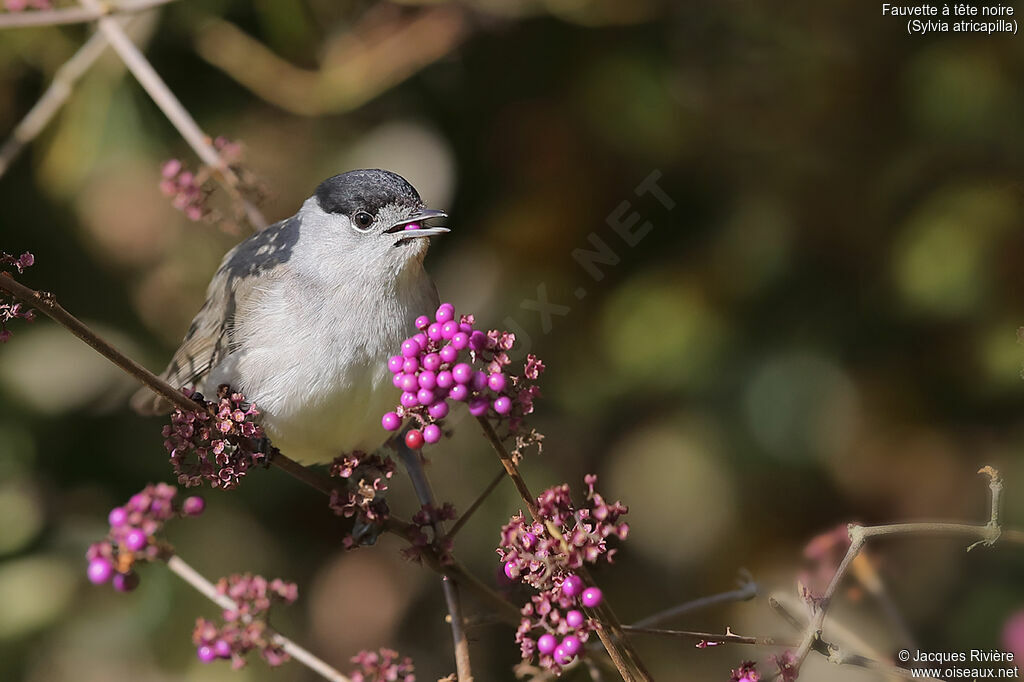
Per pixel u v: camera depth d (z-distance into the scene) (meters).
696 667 9.35
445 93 10.66
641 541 9.78
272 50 10.45
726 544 9.62
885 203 9.49
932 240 9.12
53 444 10.18
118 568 5.36
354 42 10.34
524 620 4.61
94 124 9.88
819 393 9.69
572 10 9.84
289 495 10.56
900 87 9.55
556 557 4.44
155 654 9.74
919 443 9.59
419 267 7.36
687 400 9.90
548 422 10.16
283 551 10.59
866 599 8.17
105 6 8.10
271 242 7.62
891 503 9.60
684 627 9.45
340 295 7.12
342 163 10.57
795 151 9.80
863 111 9.66
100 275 10.44
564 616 4.55
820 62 9.73
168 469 10.32
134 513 5.41
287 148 10.62
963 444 9.55
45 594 9.73
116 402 10.27
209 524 10.28
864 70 9.63
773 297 9.81
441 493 10.22
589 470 10.11
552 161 10.28
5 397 10.12
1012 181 9.05
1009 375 9.16
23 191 10.24
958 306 9.12
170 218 10.23
